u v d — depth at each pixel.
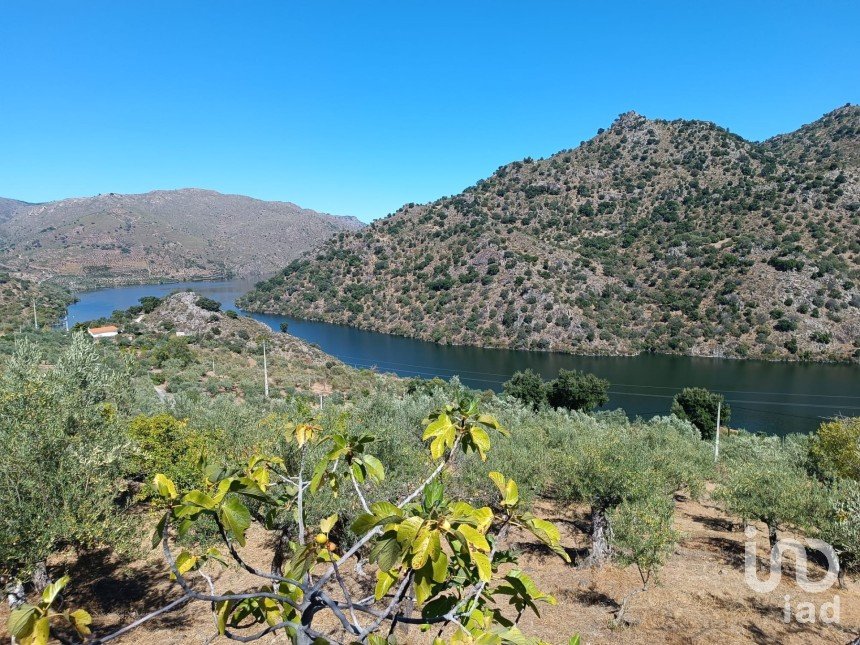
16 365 8.75
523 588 2.25
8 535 6.18
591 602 11.56
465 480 12.09
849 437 17.45
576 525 16.47
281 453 9.05
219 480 2.10
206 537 9.08
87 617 1.61
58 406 7.61
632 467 13.01
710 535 16.45
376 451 10.71
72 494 6.96
